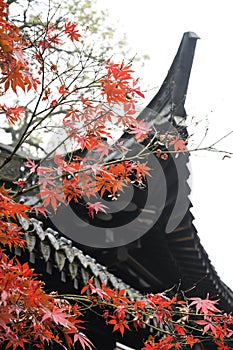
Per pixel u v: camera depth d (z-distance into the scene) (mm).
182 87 6375
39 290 3609
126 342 7098
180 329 4805
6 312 3441
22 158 6891
